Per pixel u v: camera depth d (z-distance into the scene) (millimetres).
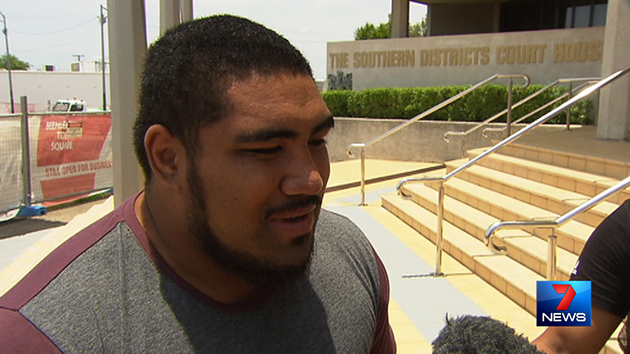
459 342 1117
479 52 12297
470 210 5883
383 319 1206
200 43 858
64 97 45500
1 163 7766
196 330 872
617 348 2861
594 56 10836
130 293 856
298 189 831
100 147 9344
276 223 848
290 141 839
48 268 872
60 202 9211
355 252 1176
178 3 4535
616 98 7004
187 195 862
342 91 12938
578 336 1595
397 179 9539
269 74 833
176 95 851
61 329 783
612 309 1551
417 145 11297
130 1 2980
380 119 11961
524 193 5562
